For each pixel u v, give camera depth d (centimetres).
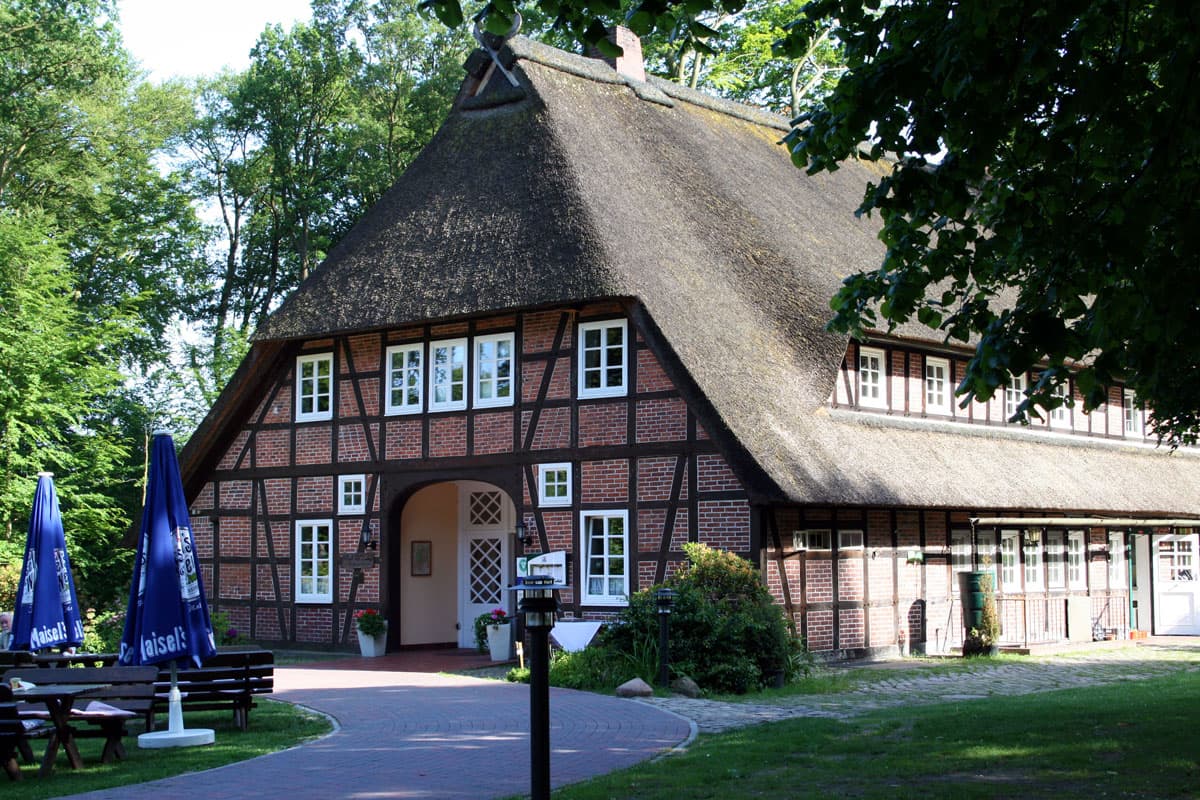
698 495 1988
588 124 2428
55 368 3002
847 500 1917
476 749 1187
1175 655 2262
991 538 2430
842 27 949
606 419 2097
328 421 2428
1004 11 807
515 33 2500
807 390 2117
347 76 4206
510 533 2434
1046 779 956
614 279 2003
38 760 1173
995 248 966
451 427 2277
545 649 845
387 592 2328
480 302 2144
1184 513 2717
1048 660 2159
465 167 2414
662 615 1664
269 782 1028
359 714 1445
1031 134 922
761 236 2425
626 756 1135
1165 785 923
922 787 929
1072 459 2639
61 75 3728
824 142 961
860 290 1096
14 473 2958
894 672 1928
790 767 1030
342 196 4312
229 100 4375
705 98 2922
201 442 2506
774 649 1744
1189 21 750
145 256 4197
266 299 4441
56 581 1501
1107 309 804
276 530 2475
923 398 2409
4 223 3102
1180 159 853
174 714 1245
